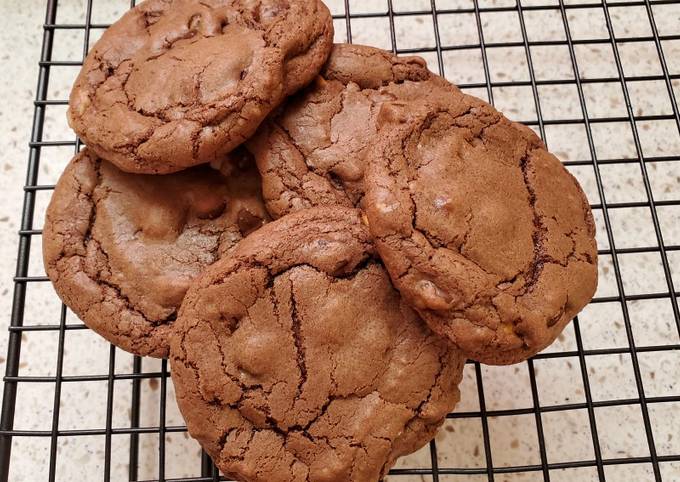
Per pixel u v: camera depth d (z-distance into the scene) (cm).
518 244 20
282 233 20
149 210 22
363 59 23
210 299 19
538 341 19
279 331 19
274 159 21
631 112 27
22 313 24
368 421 19
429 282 19
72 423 28
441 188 20
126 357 29
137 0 34
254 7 23
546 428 28
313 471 19
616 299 24
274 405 19
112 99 22
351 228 20
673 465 28
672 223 31
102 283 22
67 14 33
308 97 22
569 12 34
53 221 22
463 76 33
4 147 32
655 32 28
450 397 20
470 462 28
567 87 33
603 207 25
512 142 22
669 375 29
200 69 21
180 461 28
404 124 20
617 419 28
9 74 33
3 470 22
